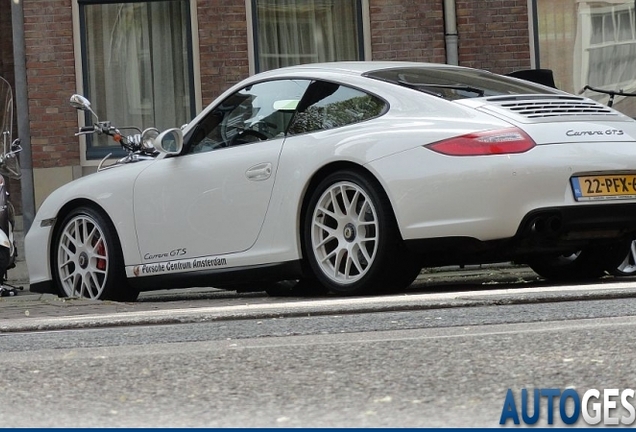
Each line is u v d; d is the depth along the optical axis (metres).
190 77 19.33
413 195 9.49
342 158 9.92
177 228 11.27
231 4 18.89
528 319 7.21
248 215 10.70
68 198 12.18
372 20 18.89
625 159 9.66
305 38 19.42
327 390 5.18
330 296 10.84
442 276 14.05
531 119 9.65
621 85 19.31
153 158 11.76
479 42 18.92
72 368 6.04
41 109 18.69
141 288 11.69
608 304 7.80
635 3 19.28
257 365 5.87
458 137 9.45
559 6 19.17
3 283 15.39
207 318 8.15
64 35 18.77
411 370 5.53
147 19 19.41
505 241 9.39
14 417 4.92
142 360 6.18
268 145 10.68
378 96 10.23
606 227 9.66
